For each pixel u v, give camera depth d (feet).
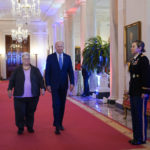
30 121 15.38
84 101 28.76
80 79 35.14
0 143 13.35
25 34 63.93
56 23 59.77
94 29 34.68
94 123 17.63
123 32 22.26
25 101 14.89
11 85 14.89
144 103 12.83
